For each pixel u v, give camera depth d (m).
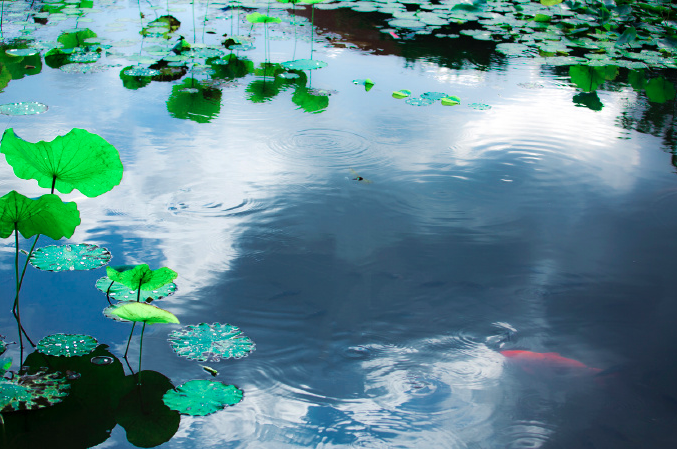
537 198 2.62
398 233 2.29
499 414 1.48
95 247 2.11
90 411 1.44
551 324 1.82
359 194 2.58
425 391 1.55
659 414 1.50
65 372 1.56
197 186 2.58
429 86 4.21
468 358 1.67
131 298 1.86
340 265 2.07
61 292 1.88
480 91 4.13
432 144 3.17
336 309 1.85
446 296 1.93
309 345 1.70
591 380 1.61
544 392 1.56
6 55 4.41
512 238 2.29
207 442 1.36
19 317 1.75
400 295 1.93
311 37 5.49
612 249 2.22
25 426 1.39
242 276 1.99
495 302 1.91
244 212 2.39
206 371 1.59
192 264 2.04
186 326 1.75
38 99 3.54
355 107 3.70
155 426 1.40
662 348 1.73
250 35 5.42
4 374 1.53
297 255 2.12
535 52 5.31
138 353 1.64
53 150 1.86
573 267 2.11
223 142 3.05
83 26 5.45
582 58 5.07
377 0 7.37
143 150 2.90
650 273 2.08
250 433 1.40
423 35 5.81
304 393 1.53
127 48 4.82
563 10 7.33
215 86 3.98
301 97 3.84
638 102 3.99
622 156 3.09
